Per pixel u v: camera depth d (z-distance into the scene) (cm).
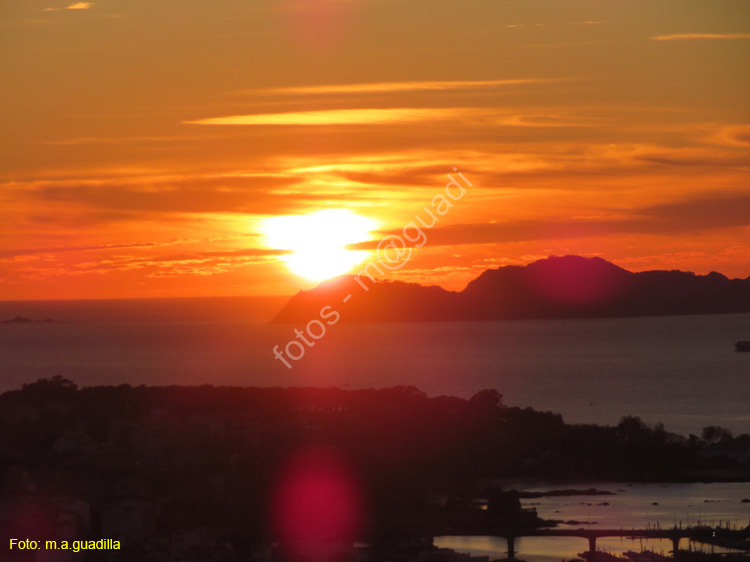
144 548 13425
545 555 14800
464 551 15050
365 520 16638
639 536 15562
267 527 15525
